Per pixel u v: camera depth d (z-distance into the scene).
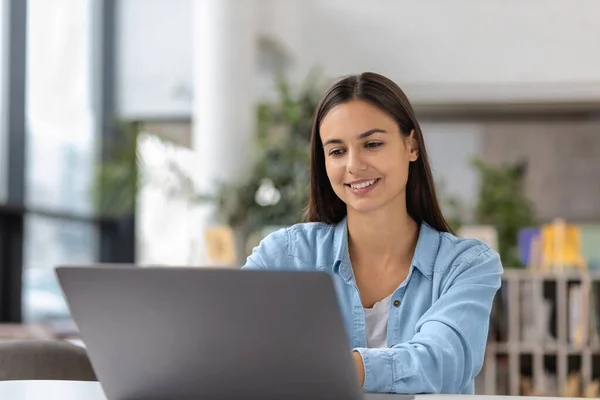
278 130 7.57
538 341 5.48
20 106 6.18
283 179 6.83
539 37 8.44
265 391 1.34
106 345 1.39
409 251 1.98
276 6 7.83
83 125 7.47
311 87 7.23
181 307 1.29
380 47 8.61
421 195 2.00
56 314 6.72
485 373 5.48
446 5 8.55
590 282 5.46
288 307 1.24
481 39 8.52
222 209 6.85
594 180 9.46
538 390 5.45
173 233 7.77
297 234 2.06
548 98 8.45
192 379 1.36
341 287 1.96
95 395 1.56
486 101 8.58
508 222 8.02
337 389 1.31
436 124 9.65
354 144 1.83
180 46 8.17
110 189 7.56
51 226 6.81
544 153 9.54
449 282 1.86
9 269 6.17
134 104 8.15
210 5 7.16
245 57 7.19
